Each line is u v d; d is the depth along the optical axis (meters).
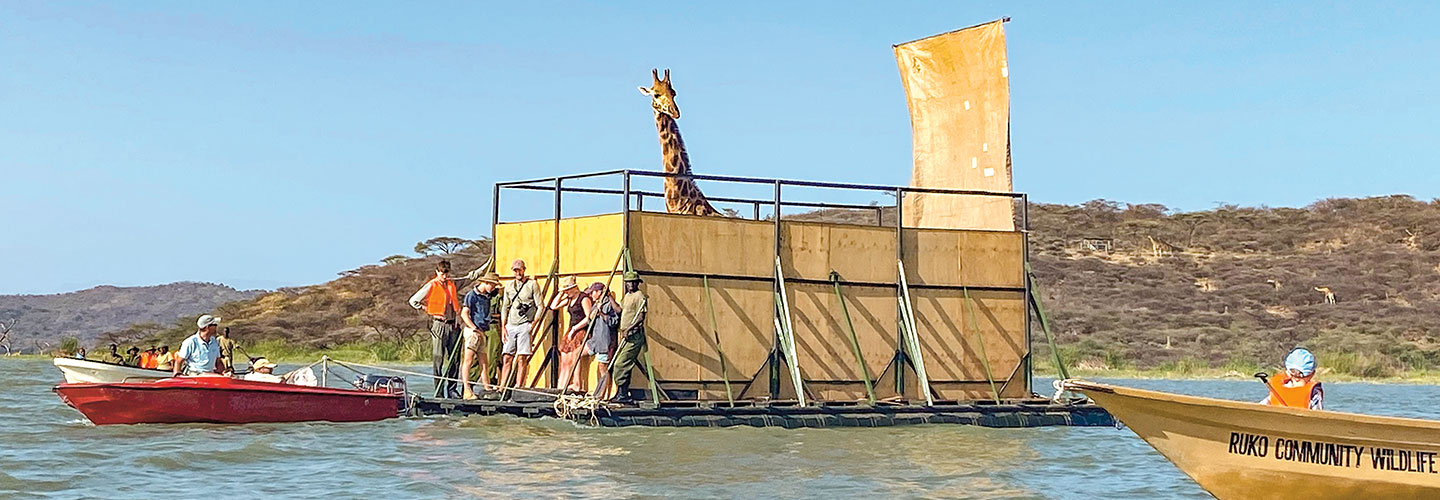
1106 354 69.88
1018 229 23.12
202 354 19.91
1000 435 19.47
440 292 21.62
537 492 13.61
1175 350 70.94
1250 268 91.75
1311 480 11.70
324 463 15.60
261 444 17.14
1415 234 97.75
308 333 81.25
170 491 13.62
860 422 19.83
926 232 22.14
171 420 19.20
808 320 21.09
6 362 58.69
